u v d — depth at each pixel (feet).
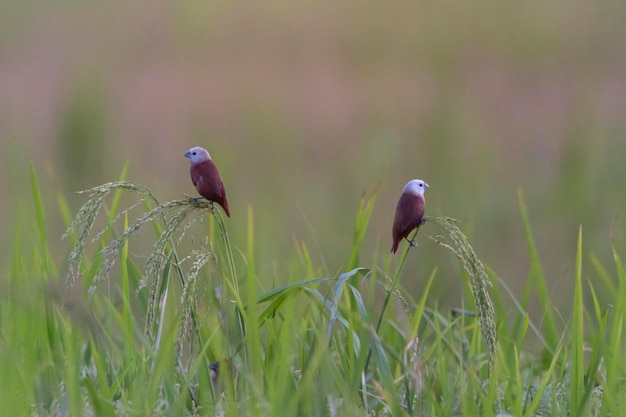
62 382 16.56
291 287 16.93
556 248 40.88
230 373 16.26
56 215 38.01
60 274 21.49
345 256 37.19
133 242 34.60
